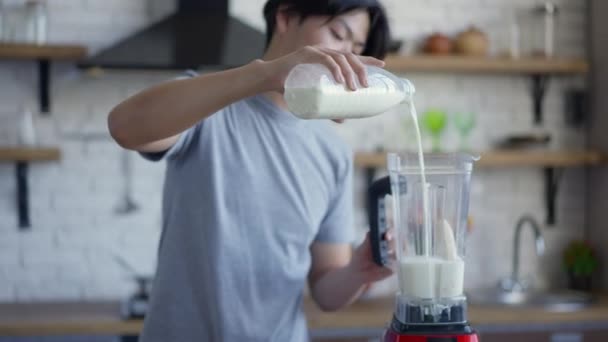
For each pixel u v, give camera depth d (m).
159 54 3.06
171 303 1.59
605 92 3.78
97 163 3.53
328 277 1.75
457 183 1.22
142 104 1.29
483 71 3.74
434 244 1.22
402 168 1.23
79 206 3.52
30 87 3.48
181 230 1.57
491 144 3.84
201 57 3.03
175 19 3.32
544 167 3.89
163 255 1.61
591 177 3.88
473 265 3.83
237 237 1.55
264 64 1.22
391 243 1.49
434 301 1.20
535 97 3.86
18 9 3.38
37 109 3.49
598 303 3.44
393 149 3.68
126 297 3.54
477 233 3.84
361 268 1.63
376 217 1.47
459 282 1.21
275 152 1.59
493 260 3.84
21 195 3.46
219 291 1.55
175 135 1.34
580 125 3.90
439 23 3.79
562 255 3.90
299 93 1.15
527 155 3.64
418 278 1.20
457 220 1.22
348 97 1.17
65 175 3.51
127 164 3.54
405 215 1.24
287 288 1.62
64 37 3.51
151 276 3.36
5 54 3.25
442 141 3.77
